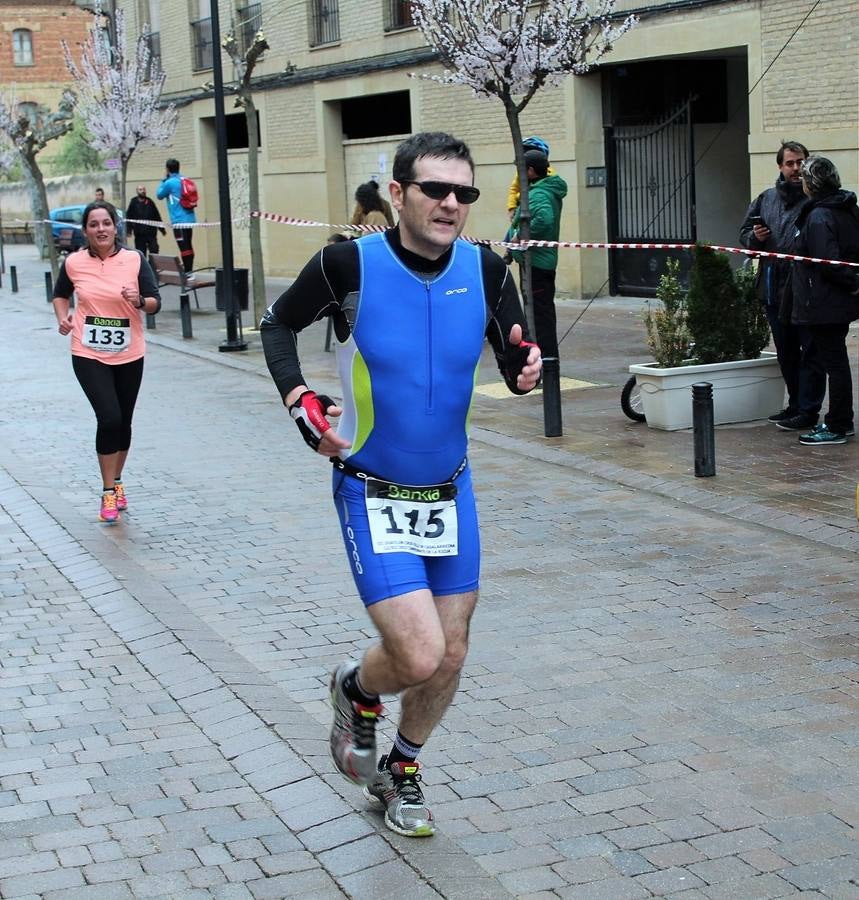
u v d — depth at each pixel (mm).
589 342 15117
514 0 11195
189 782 4531
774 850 3922
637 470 8836
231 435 10945
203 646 5809
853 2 14469
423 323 3748
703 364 10031
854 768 4449
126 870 3938
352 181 24812
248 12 26891
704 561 6867
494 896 3684
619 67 18672
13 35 55406
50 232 28422
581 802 4273
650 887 3736
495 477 8977
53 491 9078
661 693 5148
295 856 4000
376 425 3791
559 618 6078
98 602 6570
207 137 29781
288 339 3848
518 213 12344
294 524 8023
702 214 18969
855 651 5516
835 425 9250
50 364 15711
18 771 4645
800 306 9031
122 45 27641
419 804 4078
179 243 24938
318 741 4781
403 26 22297
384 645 3766
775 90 15562
